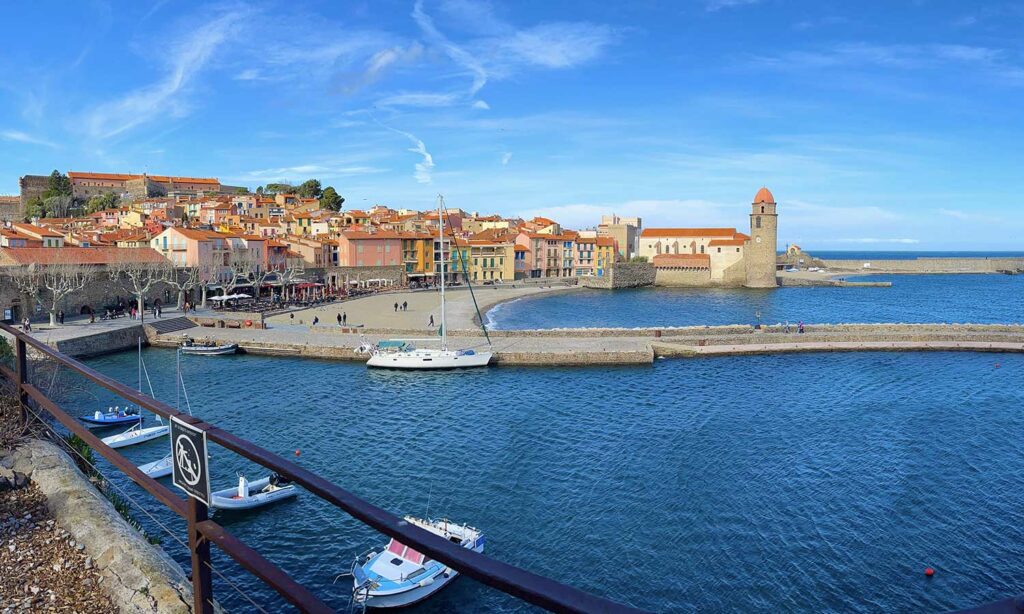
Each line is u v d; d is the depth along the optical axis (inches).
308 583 1010.7
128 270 3791.8
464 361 2596.0
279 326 3476.9
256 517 1219.9
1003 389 2212.1
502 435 1689.2
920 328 3346.5
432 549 147.3
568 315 4849.9
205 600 247.4
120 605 351.3
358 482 1379.2
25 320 2832.2
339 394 2172.7
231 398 2110.0
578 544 1118.4
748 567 1049.5
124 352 2920.8
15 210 7598.4
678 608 949.8
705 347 2987.2
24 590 362.9
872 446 1593.3
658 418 1845.5
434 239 6850.4
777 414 1884.8
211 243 4798.2
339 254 6333.7
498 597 992.2
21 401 546.3
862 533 1154.0
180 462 245.6
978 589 992.9
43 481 490.0
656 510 1240.2
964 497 1298.0
